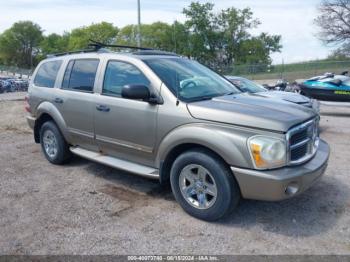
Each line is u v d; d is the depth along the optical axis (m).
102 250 3.45
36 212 4.25
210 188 3.87
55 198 4.66
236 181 3.74
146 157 4.49
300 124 3.75
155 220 4.03
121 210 4.29
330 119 10.93
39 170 5.81
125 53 4.91
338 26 44.78
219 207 3.79
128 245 3.53
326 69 34.78
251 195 3.62
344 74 13.34
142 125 4.38
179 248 3.47
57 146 5.87
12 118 11.43
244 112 3.74
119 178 5.38
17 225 3.95
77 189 4.96
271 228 3.84
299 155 3.80
